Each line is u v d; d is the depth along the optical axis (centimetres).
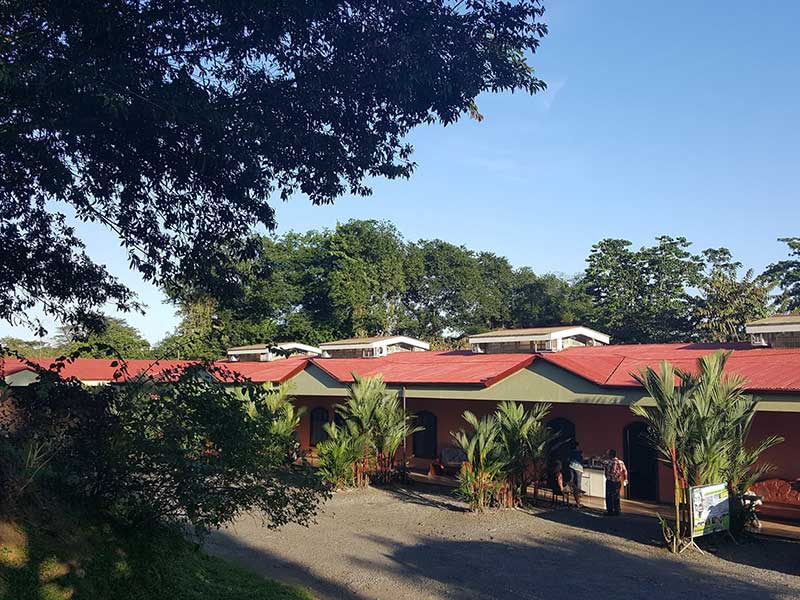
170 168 970
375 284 4438
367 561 1154
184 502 664
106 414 685
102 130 880
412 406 2412
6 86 681
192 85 826
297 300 4228
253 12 786
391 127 948
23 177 920
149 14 807
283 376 2483
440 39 869
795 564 1117
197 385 712
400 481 2031
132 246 1059
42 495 638
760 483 1520
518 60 966
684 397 1251
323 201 997
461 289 5062
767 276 4147
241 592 786
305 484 734
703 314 4022
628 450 1792
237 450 691
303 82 882
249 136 878
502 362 2175
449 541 1305
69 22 782
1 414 654
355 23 860
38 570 545
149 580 662
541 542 1291
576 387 1650
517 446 1647
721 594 956
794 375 1373
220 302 1133
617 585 1007
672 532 1277
